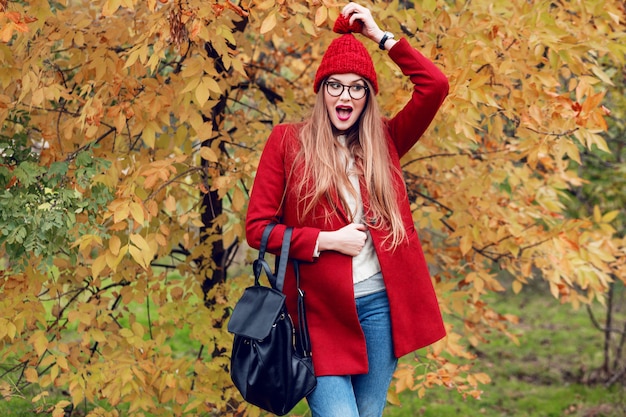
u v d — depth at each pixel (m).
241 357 2.27
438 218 3.61
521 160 4.25
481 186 3.55
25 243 2.74
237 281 3.58
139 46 2.73
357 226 2.29
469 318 4.12
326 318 2.31
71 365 3.34
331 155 2.33
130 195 2.73
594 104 2.79
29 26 2.84
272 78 4.62
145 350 3.17
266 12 2.98
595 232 3.81
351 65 2.32
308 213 2.32
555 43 2.88
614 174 5.60
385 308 2.37
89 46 3.18
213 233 3.76
